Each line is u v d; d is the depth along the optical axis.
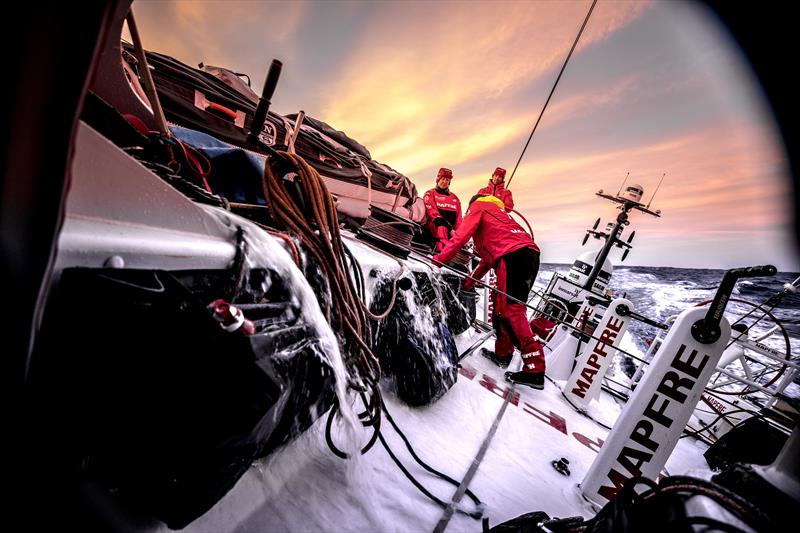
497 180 4.72
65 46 0.30
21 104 0.31
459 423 2.01
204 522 0.84
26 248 0.35
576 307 6.04
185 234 0.70
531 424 2.45
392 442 1.53
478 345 3.24
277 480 1.08
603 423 3.15
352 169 4.60
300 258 1.18
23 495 0.51
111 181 0.54
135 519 0.72
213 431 0.55
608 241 6.12
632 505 0.71
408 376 1.87
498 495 1.45
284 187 1.20
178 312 0.58
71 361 0.54
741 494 0.60
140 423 0.55
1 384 0.39
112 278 0.55
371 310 1.84
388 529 1.07
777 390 3.54
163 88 2.76
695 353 1.57
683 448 3.31
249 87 4.09
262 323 0.78
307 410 0.93
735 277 1.47
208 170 1.20
